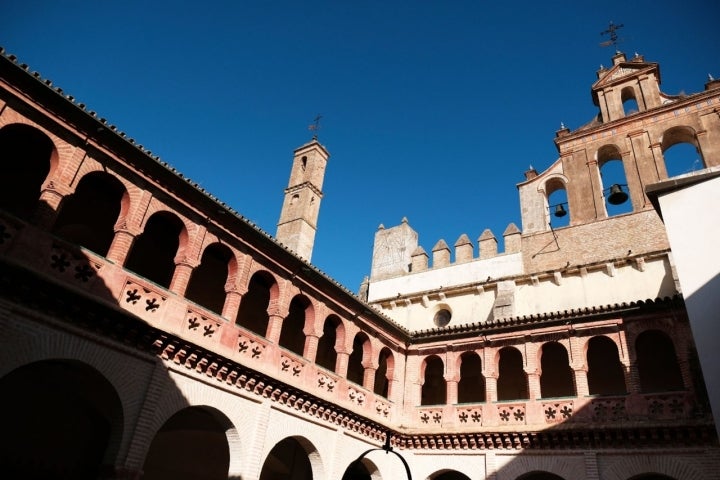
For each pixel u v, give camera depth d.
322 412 21.30
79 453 17.36
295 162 37.28
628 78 32.50
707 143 27.56
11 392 17.44
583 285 27.14
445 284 32.06
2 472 16.64
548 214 31.47
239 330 18.70
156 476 21.53
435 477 25.48
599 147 31.12
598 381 25.64
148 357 15.81
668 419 19.67
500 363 27.83
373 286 35.34
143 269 20.58
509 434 22.52
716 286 15.30
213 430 21.19
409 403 25.89
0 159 16.95
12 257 13.27
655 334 24.02
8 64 13.82
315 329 21.91
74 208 18.53
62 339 13.98
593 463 20.61
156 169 17.06
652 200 18.47
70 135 15.31
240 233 19.52
